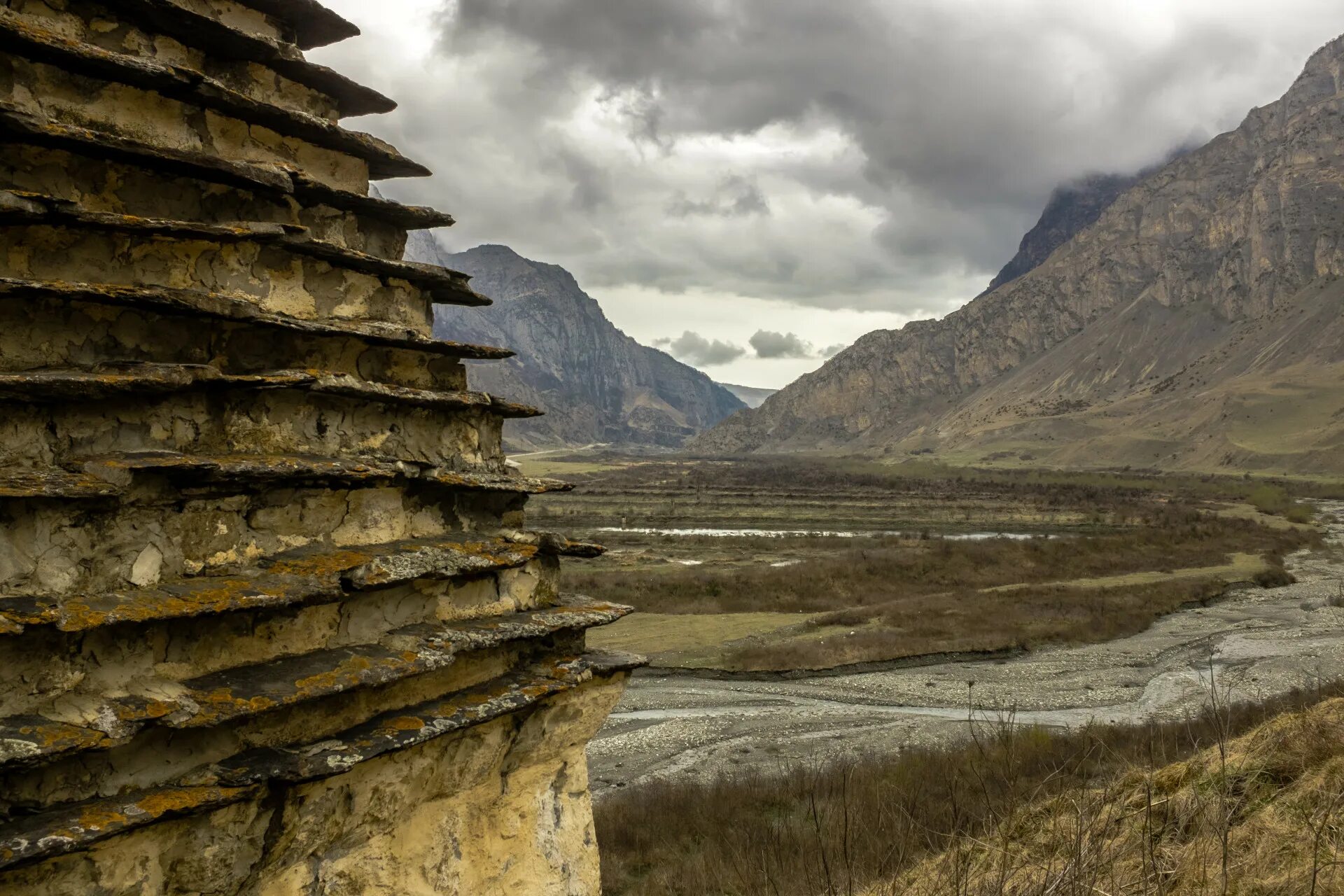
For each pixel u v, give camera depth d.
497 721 6.56
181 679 4.98
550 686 6.71
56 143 5.13
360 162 6.94
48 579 4.59
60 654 4.54
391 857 6.05
